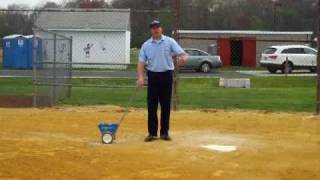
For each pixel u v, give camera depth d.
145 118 15.09
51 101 18.64
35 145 10.80
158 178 8.41
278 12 64.38
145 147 10.75
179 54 11.45
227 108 18.27
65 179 8.35
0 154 9.87
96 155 9.88
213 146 10.94
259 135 12.44
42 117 15.12
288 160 9.73
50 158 9.57
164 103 11.54
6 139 11.52
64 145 10.84
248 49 51.75
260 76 37.41
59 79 21.17
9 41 43.34
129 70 37.53
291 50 41.97
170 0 28.64
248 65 51.78
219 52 51.88
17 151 10.16
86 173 8.67
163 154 10.07
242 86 28.84
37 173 8.64
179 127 13.58
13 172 8.67
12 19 51.75
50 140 11.46
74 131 12.81
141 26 53.06
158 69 11.38
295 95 23.75
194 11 58.97
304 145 11.18
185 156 9.92
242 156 10.00
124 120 14.65
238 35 51.22
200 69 43.84
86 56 49.41
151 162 9.40
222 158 9.80
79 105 18.69
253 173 8.77
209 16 60.12
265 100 21.30
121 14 50.28
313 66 41.94
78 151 10.21
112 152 10.17
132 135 12.30
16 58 43.16
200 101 20.56
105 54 49.41
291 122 14.65
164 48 11.38
